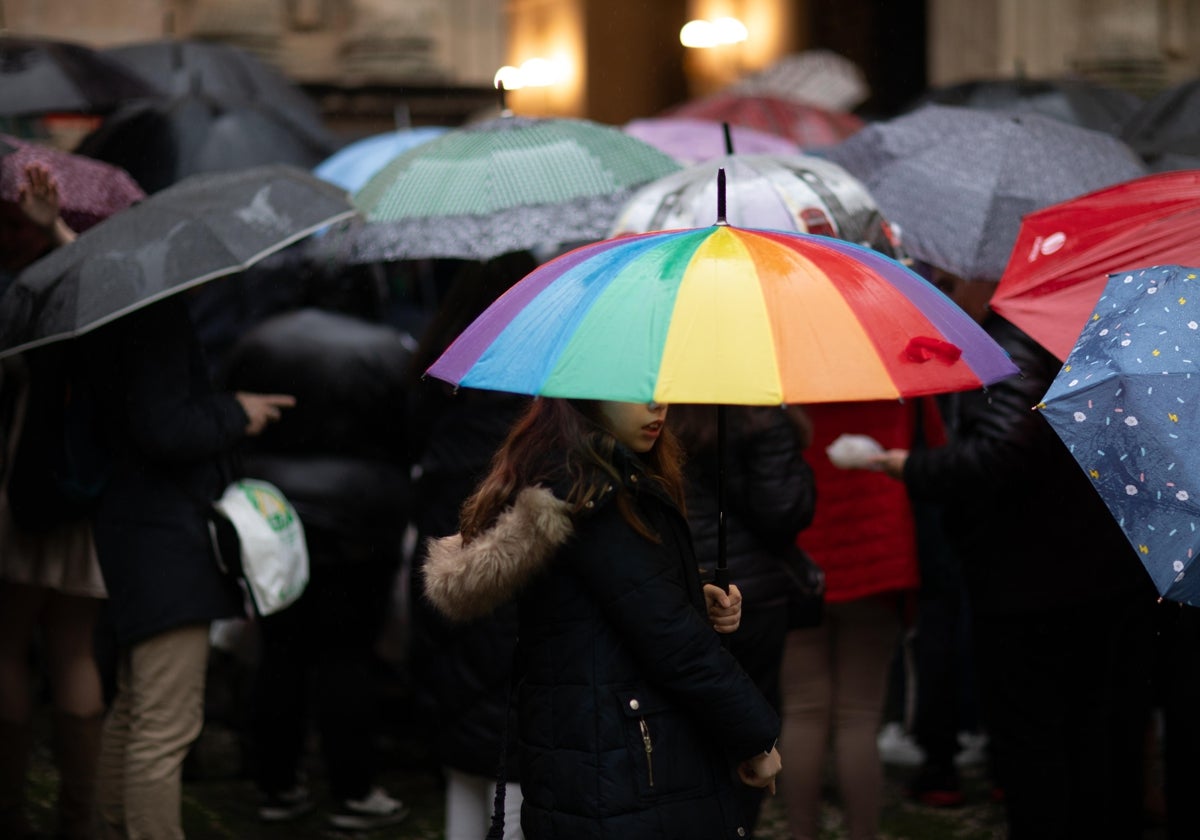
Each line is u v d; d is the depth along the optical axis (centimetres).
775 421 989
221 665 1512
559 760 704
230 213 1030
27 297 995
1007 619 1006
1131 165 1229
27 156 1206
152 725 1040
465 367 666
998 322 989
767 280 625
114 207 1243
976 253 1139
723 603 770
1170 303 700
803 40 4119
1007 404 967
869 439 1070
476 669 1012
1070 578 983
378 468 1312
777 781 1284
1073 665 1011
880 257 686
